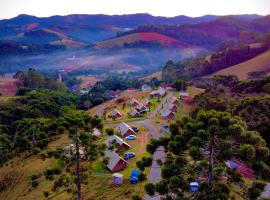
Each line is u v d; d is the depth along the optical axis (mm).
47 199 66062
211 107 105062
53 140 93312
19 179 85938
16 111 181875
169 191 31344
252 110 83188
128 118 131875
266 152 30656
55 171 54562
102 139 91250
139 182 64625
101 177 70375
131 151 87125
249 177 38938
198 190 30219
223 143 30297
